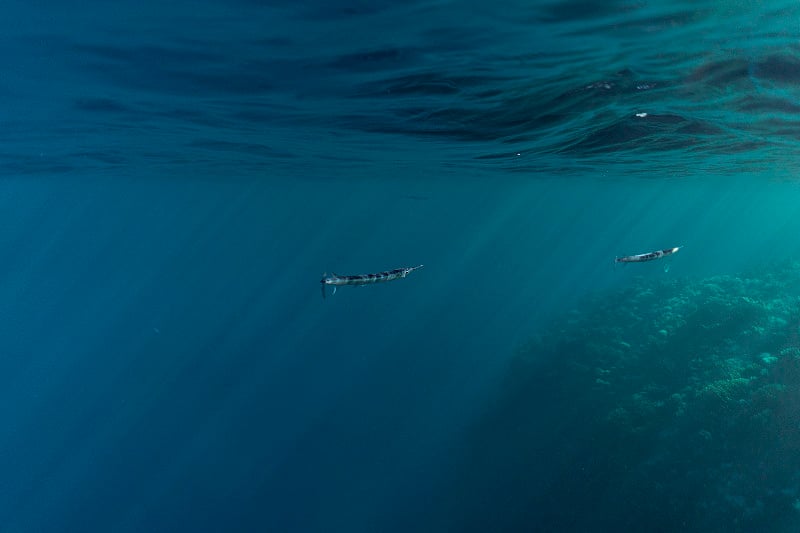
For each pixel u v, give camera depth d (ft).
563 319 105.70
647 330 80.43
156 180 123.34
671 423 56.95
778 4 18.56
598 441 63.77
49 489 122.42
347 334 238.89
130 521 105.91
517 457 78.07
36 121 41.39
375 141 54.39
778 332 60.70
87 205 195.93
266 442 125.49
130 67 26.58
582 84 29.94
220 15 19.71
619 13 19.35
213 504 106.22
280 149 63.62
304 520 96.22
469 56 24.73
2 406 183.62
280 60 25.43
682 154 63.87
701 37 22.06
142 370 204.95
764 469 46.14
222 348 232.12
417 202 225.15
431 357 159.84
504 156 66.18
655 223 398.83
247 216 297.94
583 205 247.50
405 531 84.79
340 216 329.72
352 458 110.42
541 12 19.22
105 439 141.90
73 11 19.33
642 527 51.13
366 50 23.93
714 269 226.38
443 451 100.37
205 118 41.22
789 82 29.37
